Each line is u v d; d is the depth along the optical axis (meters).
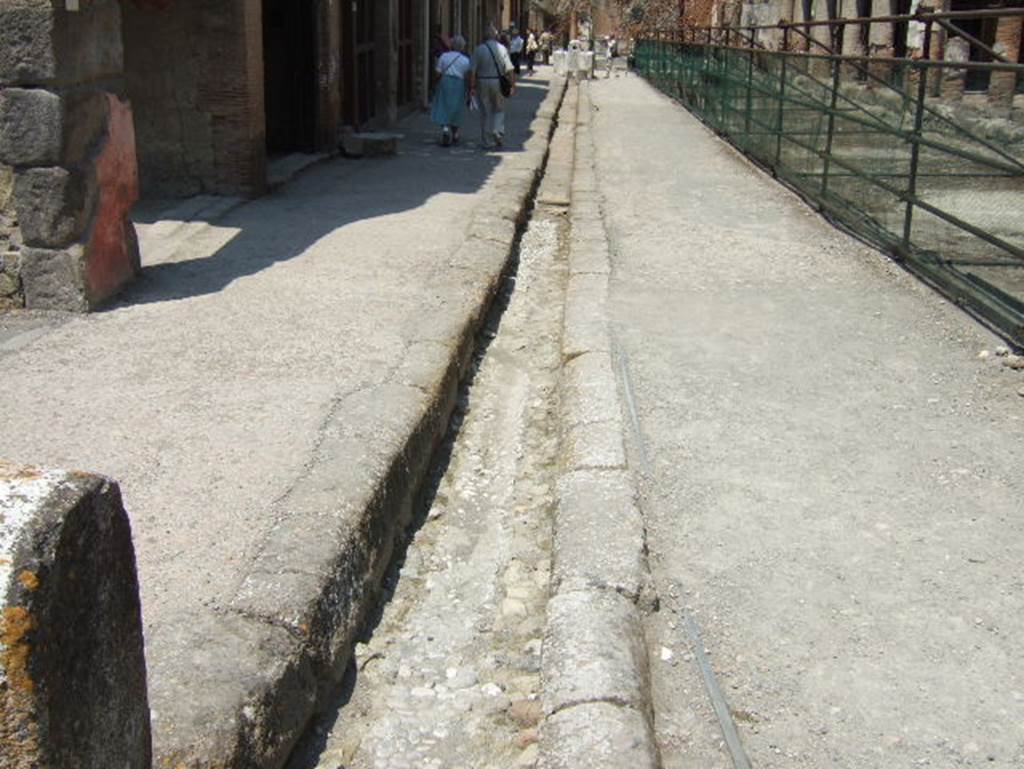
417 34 19.48
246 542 3.63
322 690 3.29
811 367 5.99
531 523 4.60
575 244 8.98
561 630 3.41
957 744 3.01
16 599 1.42
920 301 7.32
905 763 2.94
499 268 7.79
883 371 5.93
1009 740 3.03
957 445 4.96
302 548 3.56
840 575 3.87
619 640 3.33
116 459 4.25
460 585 4.17
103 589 1.62
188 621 3.12
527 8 53.41
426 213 9.42
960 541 4.10
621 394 5.55
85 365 5.31
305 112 12.25
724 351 6.25
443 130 14.62
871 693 3.23
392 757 3.17
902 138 8.32
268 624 3.15
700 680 3.30
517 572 4.21
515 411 5.89
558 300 8.16
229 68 9.36
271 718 2.89
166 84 9.43
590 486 4.39
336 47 12.59
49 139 5.83
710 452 4.88
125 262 6.68
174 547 3.58
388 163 12.58
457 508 4.80
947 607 3.67
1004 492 4.50
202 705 2.73
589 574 3.70
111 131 6.41
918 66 7.97
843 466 4.75
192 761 2.55
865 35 23.03
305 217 9.09
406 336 5.92
